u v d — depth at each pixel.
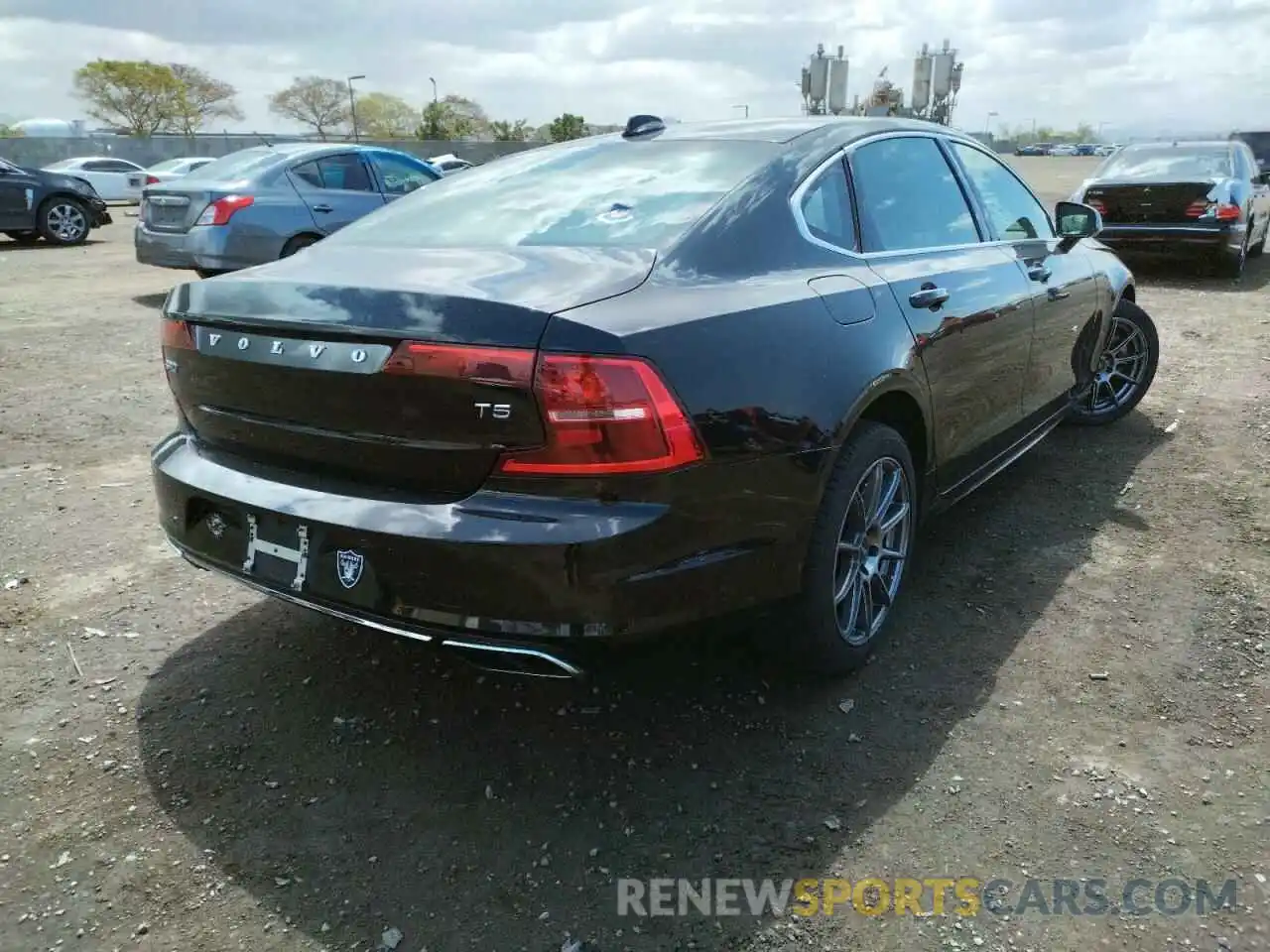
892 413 3.10
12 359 7.09
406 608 2.26
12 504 4.39
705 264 2.60
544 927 2.11
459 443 2.20
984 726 2.79
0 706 2.88
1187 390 6.36
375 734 2.77
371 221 3.28
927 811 2.45
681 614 2.31
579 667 2.24
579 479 2.15
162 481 2.74
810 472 2.56
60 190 15.19
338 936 2.08
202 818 2.43
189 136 42.44
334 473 2.42
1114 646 3.21
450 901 2.18
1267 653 3.15
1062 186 23.19
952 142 3.92
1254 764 2.61
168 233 8.84
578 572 2.14
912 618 3.40
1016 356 3.84
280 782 2.57
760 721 2.82
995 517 4.29
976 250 3.73
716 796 2.51
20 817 2.42
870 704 2.90
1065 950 2.04
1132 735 2.74
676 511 2.23
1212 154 11.71
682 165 3.07
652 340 2.22
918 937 2.07
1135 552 3.91
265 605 3.52
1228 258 10.91
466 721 2.84
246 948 2.05
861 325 2.82
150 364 7.03
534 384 2.12
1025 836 2.36
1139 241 11.01
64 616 3.41
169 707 2.89
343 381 2.28
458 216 3.08
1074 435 5.46
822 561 2.70
